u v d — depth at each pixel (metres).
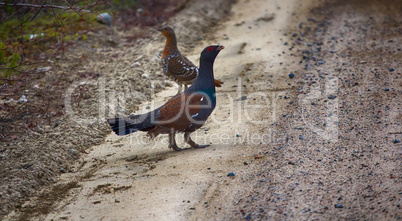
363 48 17.17
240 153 10.12
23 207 8.56
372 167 8.85
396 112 11.26
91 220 8.09
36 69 15.43
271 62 16.56
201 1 24.25
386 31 19.05
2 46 15.02
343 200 7.91
